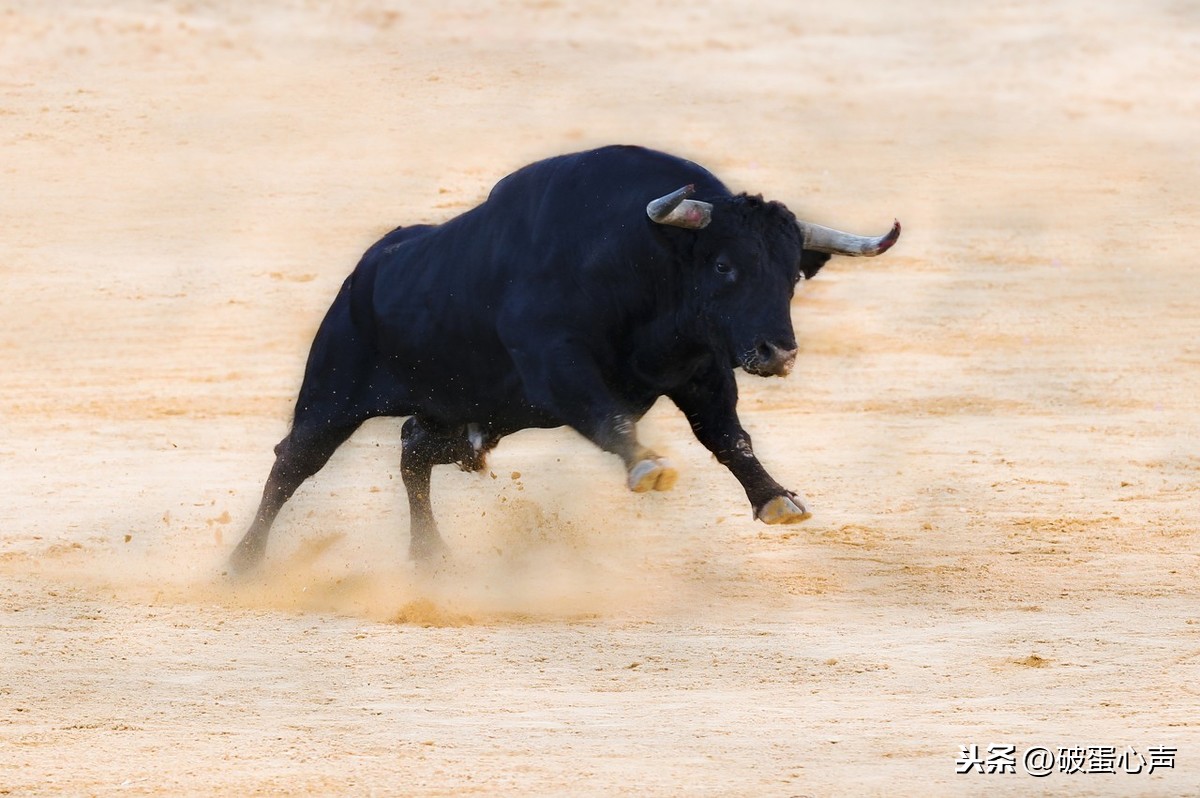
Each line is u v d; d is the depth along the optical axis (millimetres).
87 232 136250
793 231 41000
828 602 43406
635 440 41062
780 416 79125
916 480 63562
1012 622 40812
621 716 31547
